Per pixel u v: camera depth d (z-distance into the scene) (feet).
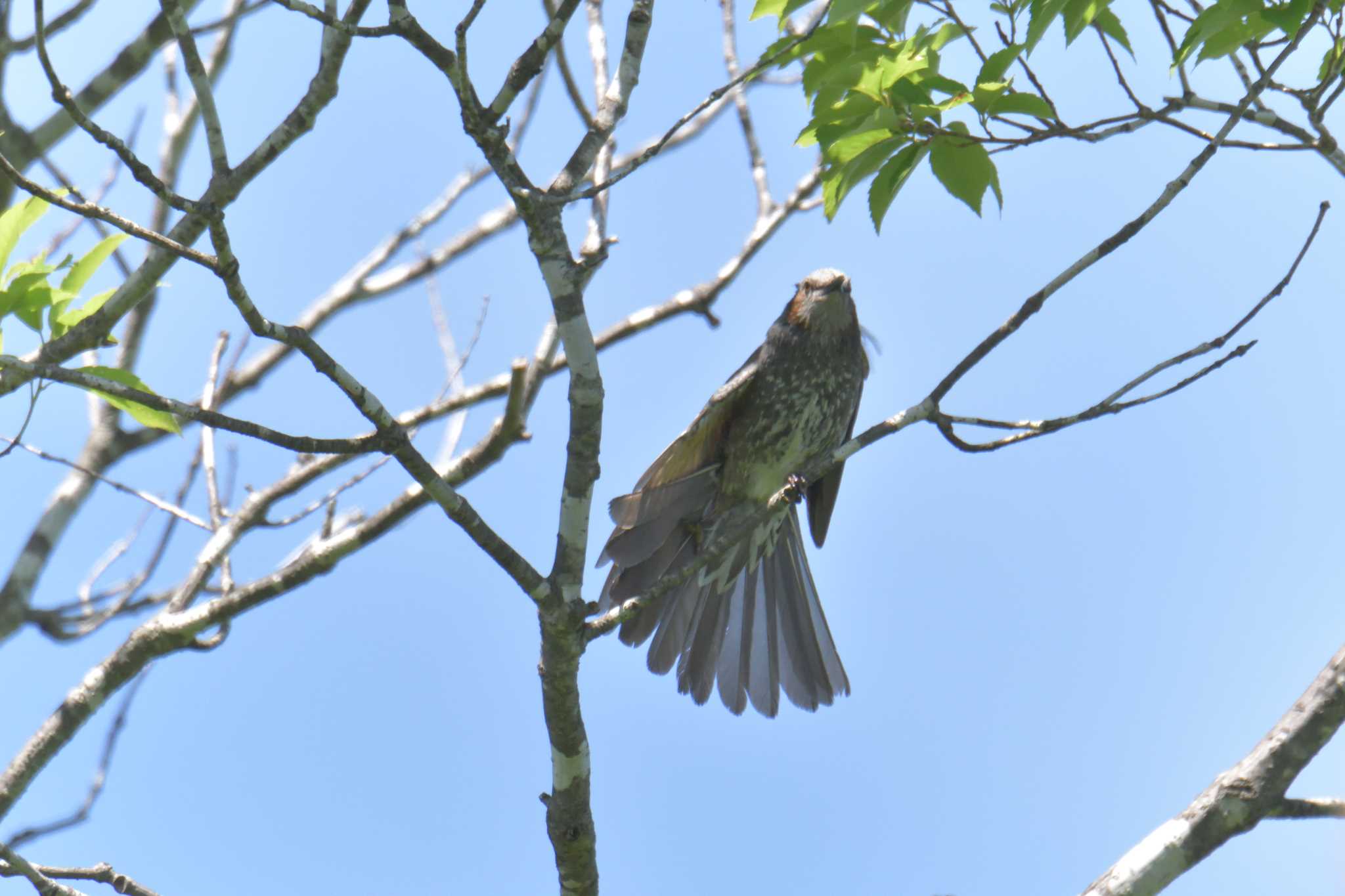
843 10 28.02
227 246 22.86
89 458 43.60
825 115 30.37
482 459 38.22
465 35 24.38
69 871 31.14
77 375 24.06
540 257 27.35
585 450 28.27
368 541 37.99
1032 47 28.35
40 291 30.58
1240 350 28.32
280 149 30.73
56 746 35.58
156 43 44.73
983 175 30.40
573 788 29.32
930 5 31.50
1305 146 30.83
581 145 30.37
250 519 40.09
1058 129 30.17
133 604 42.45
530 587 27.30
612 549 36.81
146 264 31.81
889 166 30.63
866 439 28.37
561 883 30.22
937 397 28.45
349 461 43.32
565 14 25.35
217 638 37.24
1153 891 25.46
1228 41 28.71
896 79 29.50
